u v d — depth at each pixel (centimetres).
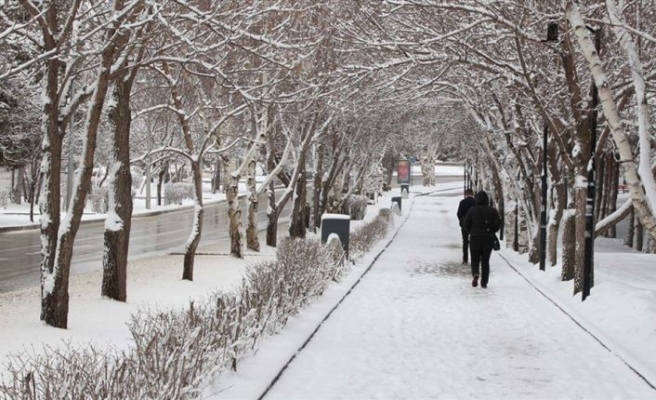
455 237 4109
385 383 1023
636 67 1120
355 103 2803
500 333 1402
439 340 1330
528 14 1766
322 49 2280
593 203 1706
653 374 1047
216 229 4362
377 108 3066
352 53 2409
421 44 1725
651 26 1709
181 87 2219
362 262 2628
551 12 1756
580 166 1841
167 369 772
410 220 5544
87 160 1289
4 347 1088
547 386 1020
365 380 1035
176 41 1595
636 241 4012
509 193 3547
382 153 5706
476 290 2025
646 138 1099
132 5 1227
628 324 1380
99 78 1302
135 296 1689
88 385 702
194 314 1065
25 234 3925
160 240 3662
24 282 2183
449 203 7606
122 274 1595
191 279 2006
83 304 1520
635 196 1083
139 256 2906
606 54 1830
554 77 2062
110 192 1598
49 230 1275
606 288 1675
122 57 1396
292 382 1012
